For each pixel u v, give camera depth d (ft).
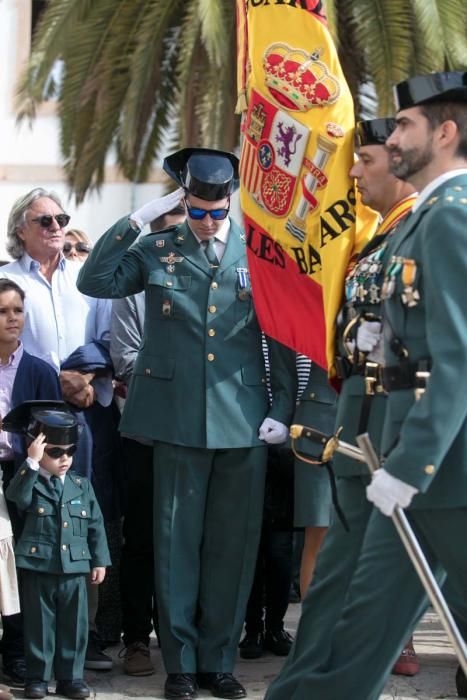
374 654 19.25
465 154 18.74
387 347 18.78
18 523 26.94
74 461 27.86
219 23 44.68
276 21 24.17
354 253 23.04
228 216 27.63
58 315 29.84
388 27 46.52
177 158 26.91
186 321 26.63
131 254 27.22
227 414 26.37
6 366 27.63
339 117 23.57
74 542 26.25
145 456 27.76
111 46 49.75
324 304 22.70
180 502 26.50
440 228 17.76
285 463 28.22
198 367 26.48
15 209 29.99
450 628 17.24
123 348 28.50
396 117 19.24
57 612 26.16
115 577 29.40
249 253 25.17
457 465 18.04
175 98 52.24
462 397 17.31
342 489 20.72
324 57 23.86
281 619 29.37
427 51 46.52
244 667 28.35
